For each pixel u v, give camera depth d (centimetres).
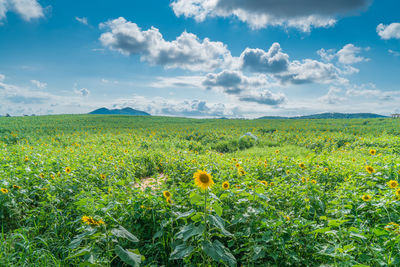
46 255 305
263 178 688
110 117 5309
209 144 1831
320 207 401
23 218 405
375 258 246
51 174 584
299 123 3475
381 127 2430
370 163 668
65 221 390
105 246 313
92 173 670
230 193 380
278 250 290
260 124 3700
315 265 271
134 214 361
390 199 354
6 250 309
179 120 5009
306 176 589
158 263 313
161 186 459
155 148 1536
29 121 3659
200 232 243
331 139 1702
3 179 483
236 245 333
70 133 2402
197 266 284
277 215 363
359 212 374
